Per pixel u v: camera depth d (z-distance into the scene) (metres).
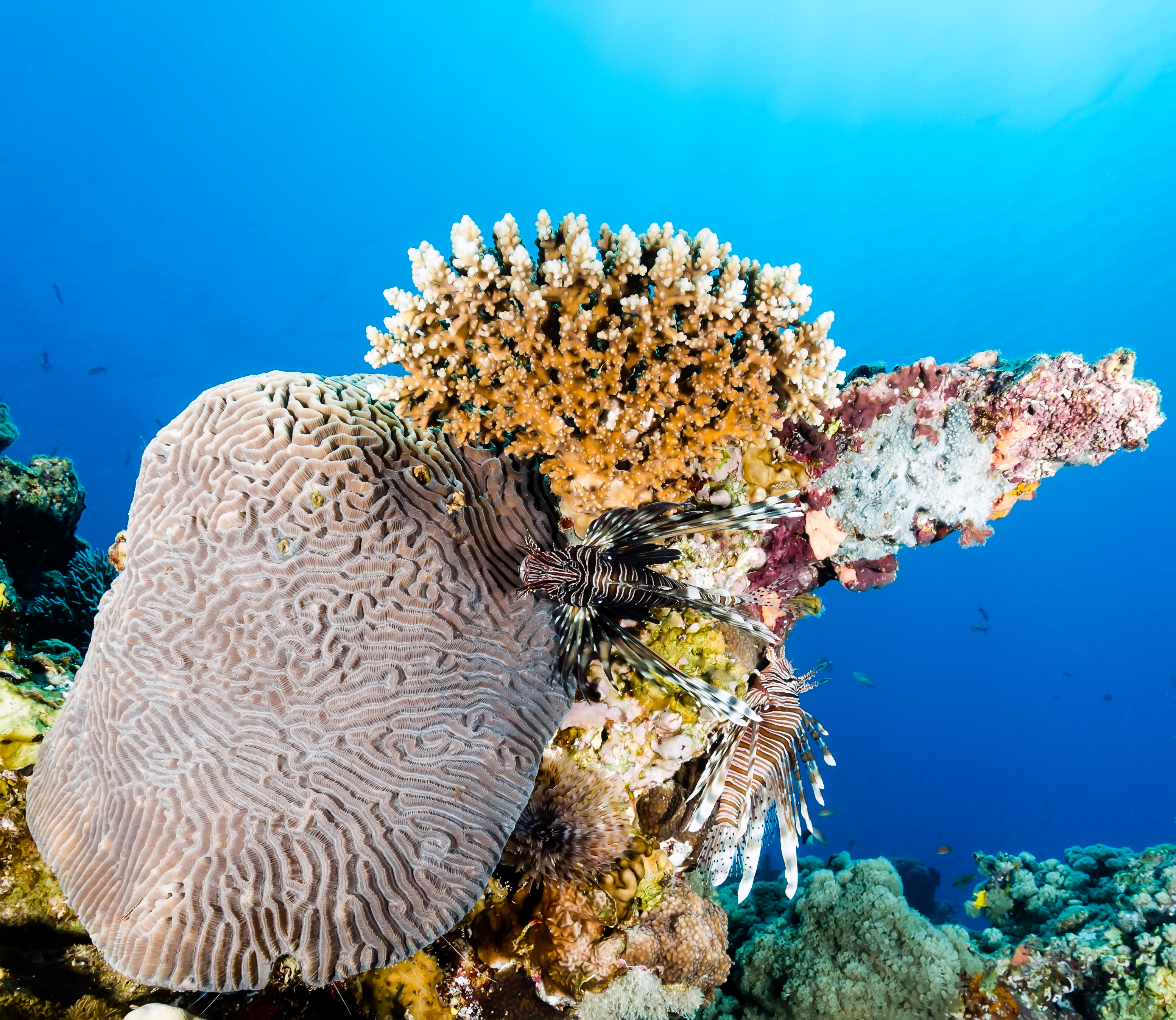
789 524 1.00
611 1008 0.90
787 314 0.84
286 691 0.77
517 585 0.88
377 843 0.75
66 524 1.95
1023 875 1.74
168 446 0.82
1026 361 1.00
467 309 0.80
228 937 0.71
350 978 0.85
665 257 0.79
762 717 0.85
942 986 1.25
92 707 0.82
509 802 0.81
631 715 0.93
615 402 0.84
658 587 0.80
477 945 0.87
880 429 0.99
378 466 0.83
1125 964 1.25
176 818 0.74
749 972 1.37
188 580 0.78
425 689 0.80
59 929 0.84
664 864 0.97
